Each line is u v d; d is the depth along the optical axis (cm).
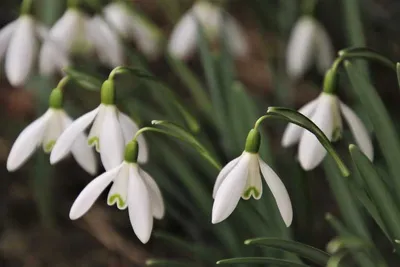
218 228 60
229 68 63
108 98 52
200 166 64
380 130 54
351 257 63
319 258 52
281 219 57
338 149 67
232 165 50
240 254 59
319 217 69
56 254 69
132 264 69
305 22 69
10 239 70
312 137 53
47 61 62
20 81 59
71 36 61
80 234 70
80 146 54
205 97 64
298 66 69
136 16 69
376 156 63
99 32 62
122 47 63
